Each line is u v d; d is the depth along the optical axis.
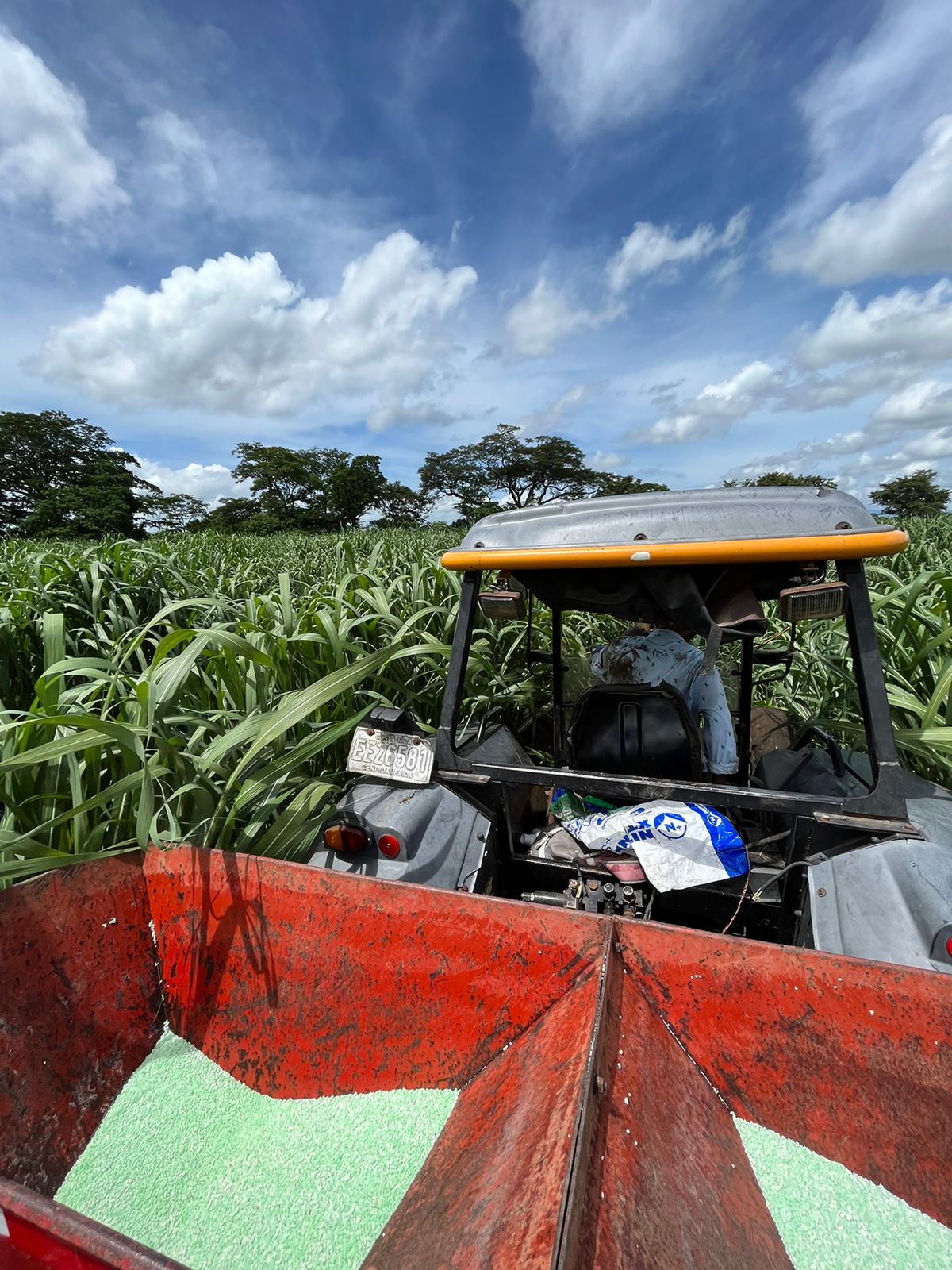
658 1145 1.12
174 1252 1.30
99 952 1.67
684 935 1.41
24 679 3.56
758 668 4.38
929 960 1.50
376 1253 1.19
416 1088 1.55
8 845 1.84
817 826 1.82
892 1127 1.25
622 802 2.33
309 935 1.66
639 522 1.87
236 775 2.18
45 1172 1.41
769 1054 1.35
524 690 3.72
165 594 5.19
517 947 1.50
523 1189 1.00
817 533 1.70
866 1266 1.15
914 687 3.40
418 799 2.11
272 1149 1.48
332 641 3.08
